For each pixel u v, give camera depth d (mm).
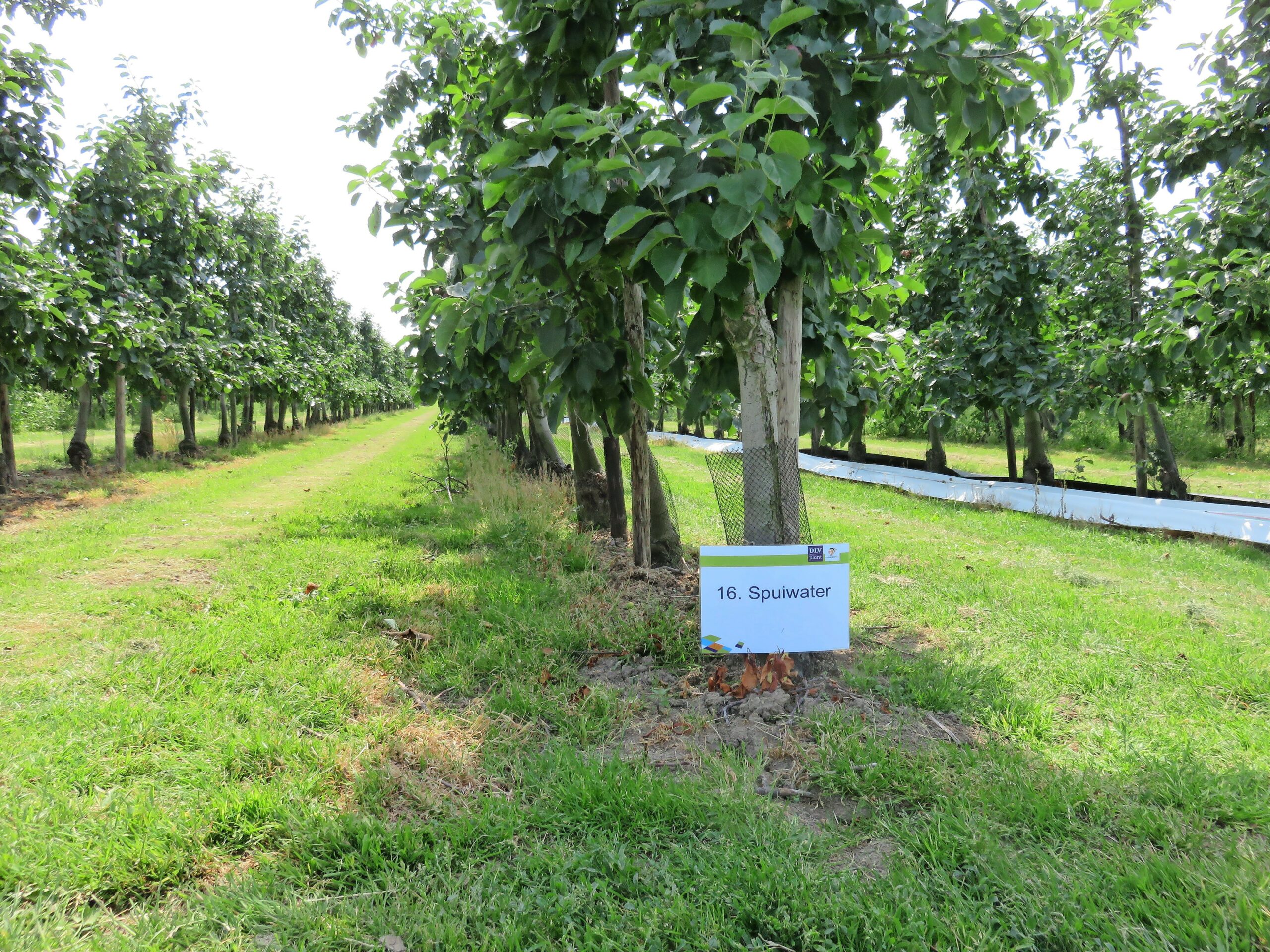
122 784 2797
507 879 2268
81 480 12070
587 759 2992
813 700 3539
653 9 3418
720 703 3578
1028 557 7031
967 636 4555
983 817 2498
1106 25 3344
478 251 5441
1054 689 3734
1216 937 1906
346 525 8531
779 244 2779
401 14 7566
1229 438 19359
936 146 10812
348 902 2156
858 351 5141
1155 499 9375
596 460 8492
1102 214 9797
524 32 4156
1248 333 6203
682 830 2535
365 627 4605
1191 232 6820
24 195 8547
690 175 3006
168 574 6105
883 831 2531
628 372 4562
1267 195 6301
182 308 15531
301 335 25344
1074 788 2682
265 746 2998
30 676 3799
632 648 4262
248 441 22312
